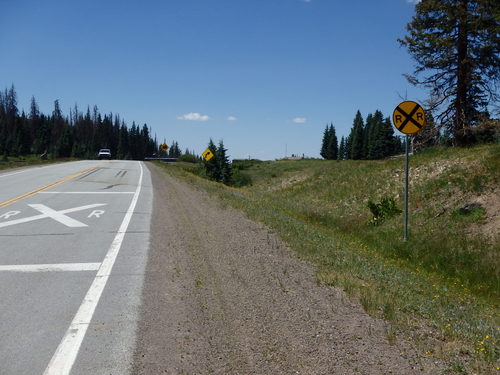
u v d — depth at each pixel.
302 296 5.45
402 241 11.76
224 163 56.19
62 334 4.30
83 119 155.12
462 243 10.72
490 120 24.16
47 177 24.66
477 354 3.96
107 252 7.88
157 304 5.17
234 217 12.51
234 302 5.20
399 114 11.12
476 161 16.67
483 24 23.59
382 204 15.50
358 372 3.51
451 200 14.26
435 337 4.38
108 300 5.31
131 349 3.96
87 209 13.22
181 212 13.11
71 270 6.68
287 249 8.47
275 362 3.68
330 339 4.13
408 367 3.60
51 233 9.52
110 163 46.38
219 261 7.27
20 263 7.01
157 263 7.13
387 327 4.52
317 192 24.98
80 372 3.55
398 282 7.28
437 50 25.36
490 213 12.05
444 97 26.05
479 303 7.20
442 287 7.90
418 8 25.67
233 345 4.01
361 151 107.00
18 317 4.74
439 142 26.72
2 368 3.61
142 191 19.02
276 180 40.81
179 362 3.70
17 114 118.62
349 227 14.84
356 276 6.91
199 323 4.54
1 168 32.91
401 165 22.83
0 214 11.88
